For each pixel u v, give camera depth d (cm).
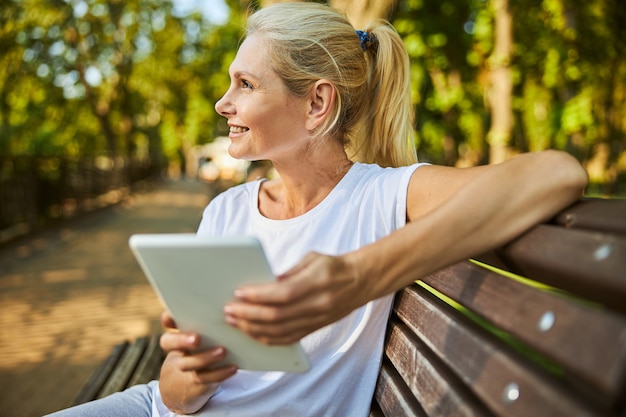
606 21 1209
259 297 88
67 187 1655
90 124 2873
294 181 152
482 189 97
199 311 103
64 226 1454
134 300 696
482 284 107
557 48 1191
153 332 564
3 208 1174
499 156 777
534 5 1208
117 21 2356
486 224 96
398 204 133
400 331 135
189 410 141
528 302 90
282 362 105
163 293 102
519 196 97
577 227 92
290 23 146
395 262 93
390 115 166
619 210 86
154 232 1398
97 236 1309
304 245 145
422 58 1002
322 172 151
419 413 111
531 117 1641
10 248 1099
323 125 148
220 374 110
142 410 164
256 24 149
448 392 102
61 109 2378
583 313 78
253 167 818
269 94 145
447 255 95
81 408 158
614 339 71
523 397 81
